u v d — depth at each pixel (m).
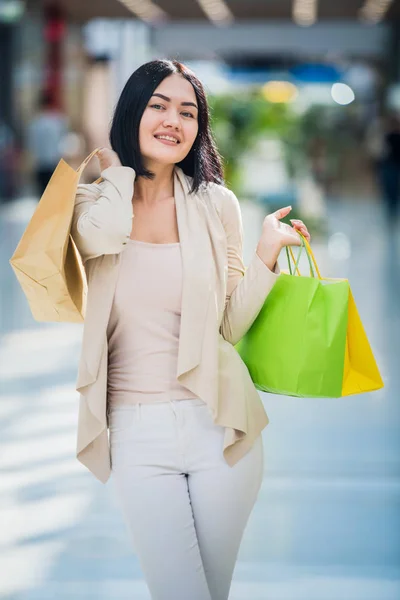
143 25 43.16
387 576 6.50
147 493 4.49
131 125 4.63
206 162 4.77
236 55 55.66
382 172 36.66
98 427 4.54
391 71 47.47
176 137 4.61
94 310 4.53
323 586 6.35
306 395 4.71
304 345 4.66
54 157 29.33
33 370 11.77
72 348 13.03
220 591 4.66
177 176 4.75
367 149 40.47
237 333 4.75
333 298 4.69
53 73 38.94
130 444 4.52
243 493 4.57
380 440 9.30
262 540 7.08
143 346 4.54
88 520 7.35
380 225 29.44
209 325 4.53
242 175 24.92
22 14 38.59
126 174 4.49
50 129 29.16
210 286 4.54
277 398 10.95
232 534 4.60
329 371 4.68
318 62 56.78
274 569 6.59
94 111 46.22
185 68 4.71
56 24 38.41
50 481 8.12
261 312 4.82
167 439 4.49
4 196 34.06
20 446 8.95
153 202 4.73
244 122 25.58
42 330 14.20
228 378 4.57
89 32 43.31
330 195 39.44
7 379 11.32
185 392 4.54
